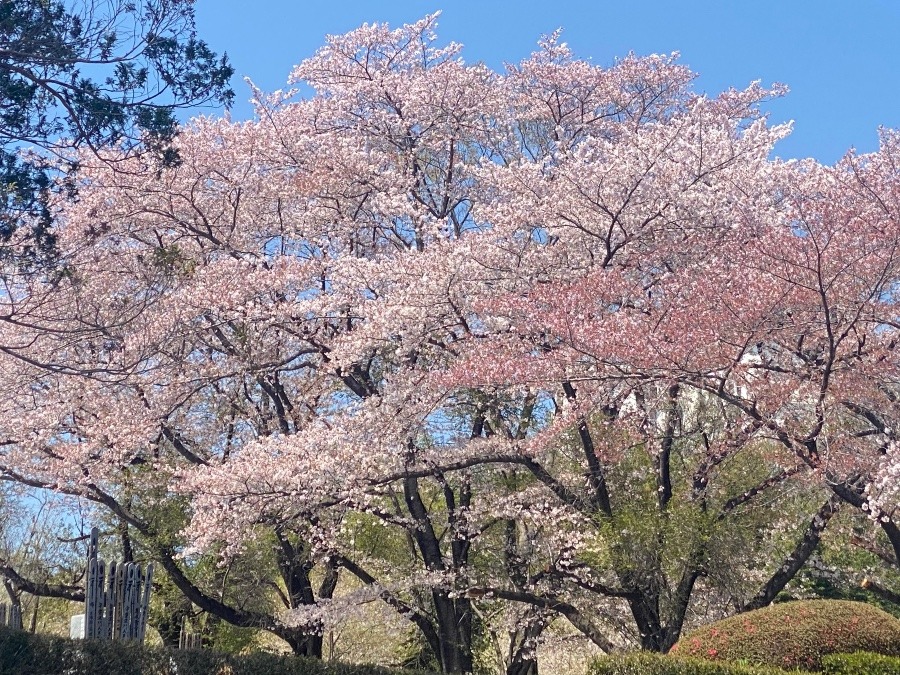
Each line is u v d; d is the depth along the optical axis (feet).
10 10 33.27
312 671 36.22
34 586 57.36
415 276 47.06
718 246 46.11
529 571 52.19
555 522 47.83
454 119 61.52
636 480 51.26
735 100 68.59
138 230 57.52
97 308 38.73
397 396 45.96
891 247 39.01
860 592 66.74
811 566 54.34
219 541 52.34
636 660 33.68
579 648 63.72
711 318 39.06
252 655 36.91
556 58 67.97
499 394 49.52
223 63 38.01
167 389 53.67
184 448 56.70
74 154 44.80
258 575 57.72
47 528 65.26
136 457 55.57
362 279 50.98
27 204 34.50
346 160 57.26
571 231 49.44
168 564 53.67
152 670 35.40
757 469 50.21
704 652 34.88
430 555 51.93
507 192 53.01
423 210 57.06
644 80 68.13
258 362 55.06
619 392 45.55
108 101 35.17
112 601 43.21
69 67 35.40
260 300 54.24
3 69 33.76
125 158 38.70
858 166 42.16
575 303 42.09
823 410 39.14
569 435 51.55
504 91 64.54
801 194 47.34
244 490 44.52
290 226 60.80
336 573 59.67
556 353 40.93
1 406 52.29
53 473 52.24
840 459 39.29
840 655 32.83
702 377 40.11
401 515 54.54
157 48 36.52
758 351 47.65
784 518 49.57
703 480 48.08
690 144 48.49
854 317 40.55
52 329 38.01
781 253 38.88
